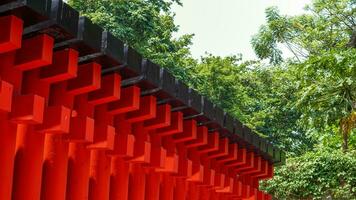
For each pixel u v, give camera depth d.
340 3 25.70
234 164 6.52
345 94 10.70
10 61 2.93
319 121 11.30
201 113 4.77
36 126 3.09
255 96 31.52
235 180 6.79
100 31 3.12
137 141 4.14
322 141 18.84
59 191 3.32
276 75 28.53
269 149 7.04
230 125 5.53
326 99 10.88
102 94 3.55
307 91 10.78
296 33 27.91
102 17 20.89
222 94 28.88
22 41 2.93
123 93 3.80
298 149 30.56
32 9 2.59
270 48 28.62
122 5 21.47
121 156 3.94
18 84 2.95
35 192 3.07
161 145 4.78
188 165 5.16
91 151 3.90
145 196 4.72
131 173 4.44
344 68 10.22
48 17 2.68
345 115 11.02
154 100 4.08
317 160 16.75
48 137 3.38
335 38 26.20
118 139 3.87
